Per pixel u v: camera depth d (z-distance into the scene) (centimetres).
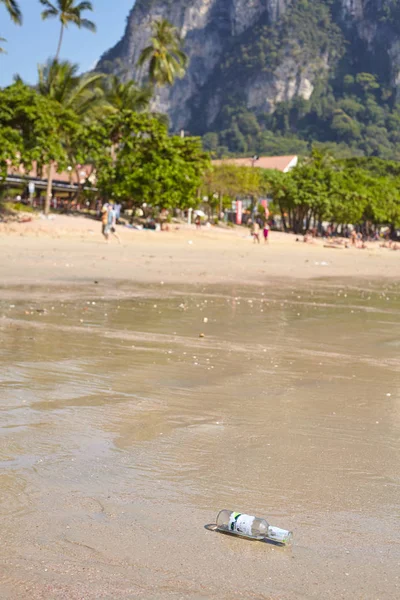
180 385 737
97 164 6225
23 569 316
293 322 1365
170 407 637
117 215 5975
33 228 4634
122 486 429
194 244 4962
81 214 6259
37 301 1447
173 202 6128
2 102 4928
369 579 322
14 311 1269
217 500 413
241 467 477
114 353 906
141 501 406
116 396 667
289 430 579
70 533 357
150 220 6309
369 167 18412
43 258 2702
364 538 368
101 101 6500
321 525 383
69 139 6141
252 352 987
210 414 620
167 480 444
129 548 343
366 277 2964
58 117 5441
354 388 770
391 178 17312
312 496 427
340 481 457
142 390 701
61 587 302
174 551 342
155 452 500
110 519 378
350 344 1121
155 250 3838
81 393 672
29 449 490
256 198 9056
